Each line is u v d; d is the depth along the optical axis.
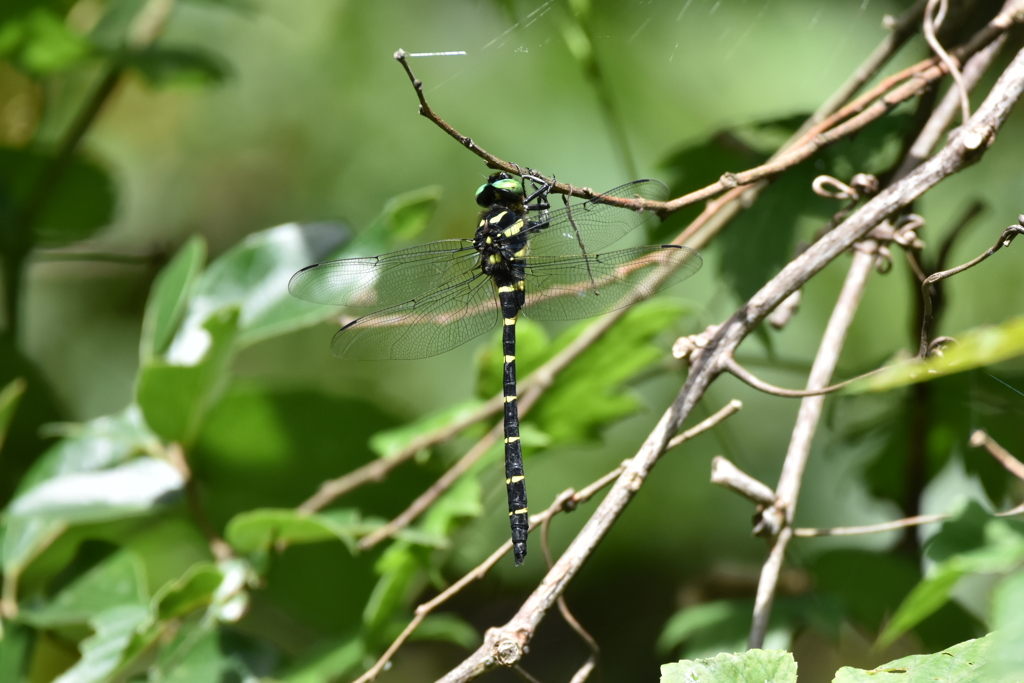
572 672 2.07
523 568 2.07
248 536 1.99
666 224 2.02
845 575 2.00
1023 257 2.05
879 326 2.07
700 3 2.05
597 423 2.03
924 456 2.01
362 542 2.00
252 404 2.02
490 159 1.93
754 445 2.07
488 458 2.01
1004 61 2.00
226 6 2.07
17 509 2.00
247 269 2.02
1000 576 2.02
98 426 2.01
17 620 1.99
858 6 2.06
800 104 2.07
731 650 1.99
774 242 1.99
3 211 2.05
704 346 1.94
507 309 2.00
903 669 1.92
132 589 2.00
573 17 2.02
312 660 1.99
